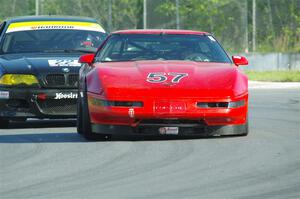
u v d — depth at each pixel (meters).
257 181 22.05
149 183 21.98
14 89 36.22
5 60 37.62
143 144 29.30
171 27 102.12
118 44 33.38
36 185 22.06
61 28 40.66
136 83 29.91
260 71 92.94
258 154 26.59
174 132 29.70
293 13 103.38
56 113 36.56
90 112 30.39
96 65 32.03
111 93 29.73
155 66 31.20
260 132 32.81
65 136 32.81
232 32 101.75
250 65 96.38
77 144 29.94
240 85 30.44
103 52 33.31
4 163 25.89
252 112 44.38
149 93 29.55
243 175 22.94
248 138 30.53
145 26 100.81
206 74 30.58
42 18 41.31
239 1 101.44
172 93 29.55
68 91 36.47
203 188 21.22
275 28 102.94
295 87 70.75
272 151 27.23
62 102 36.59
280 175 22.88
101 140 31.03
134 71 30.73
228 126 30.14
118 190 21.11
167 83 29.84
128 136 31.83
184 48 33.16
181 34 34.00
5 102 36.31
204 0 102.75
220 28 102.44
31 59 37.47
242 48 100.62
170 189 21.14
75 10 101.62
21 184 22.25
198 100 29.53
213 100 29.64
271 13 103.00
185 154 26.80
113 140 30.84
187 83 29.89
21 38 39.97
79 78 33.84
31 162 25.94
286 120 39.12
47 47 39.56
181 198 20.00
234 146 28.39
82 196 20.45
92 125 30.48
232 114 29.86
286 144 28.94
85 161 25.86
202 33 34.22
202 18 102.81
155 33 33.94
